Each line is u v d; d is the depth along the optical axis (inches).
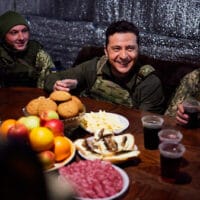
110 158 47.3
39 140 43.0
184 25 105.7
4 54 102.1
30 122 48.3
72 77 82.7
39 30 127.6
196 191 42.1
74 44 123.0
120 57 75.3
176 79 93.8
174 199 40.3
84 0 117.2
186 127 60.8
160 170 46.9
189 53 106.7
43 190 10.4
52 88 78.3
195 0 102.4
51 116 50.4
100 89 81.5
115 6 113.6
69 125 54.1
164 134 50.2
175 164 43.6
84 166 42.6
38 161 10.8
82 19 119.4
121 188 41.0
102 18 116.3
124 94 79.3
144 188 42.4
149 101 78.3
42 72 103.0
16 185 10.3
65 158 47.2
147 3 109.1
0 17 103.0
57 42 125.8
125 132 59.3
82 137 57.2
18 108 69.4
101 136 52.2
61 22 122.8
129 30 75.0
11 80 104.5
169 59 109.9
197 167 47.9
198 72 76.7
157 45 110.7
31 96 76.9
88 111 68.6
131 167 47.8
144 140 53.4
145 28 111.4
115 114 65.4
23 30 100.7
